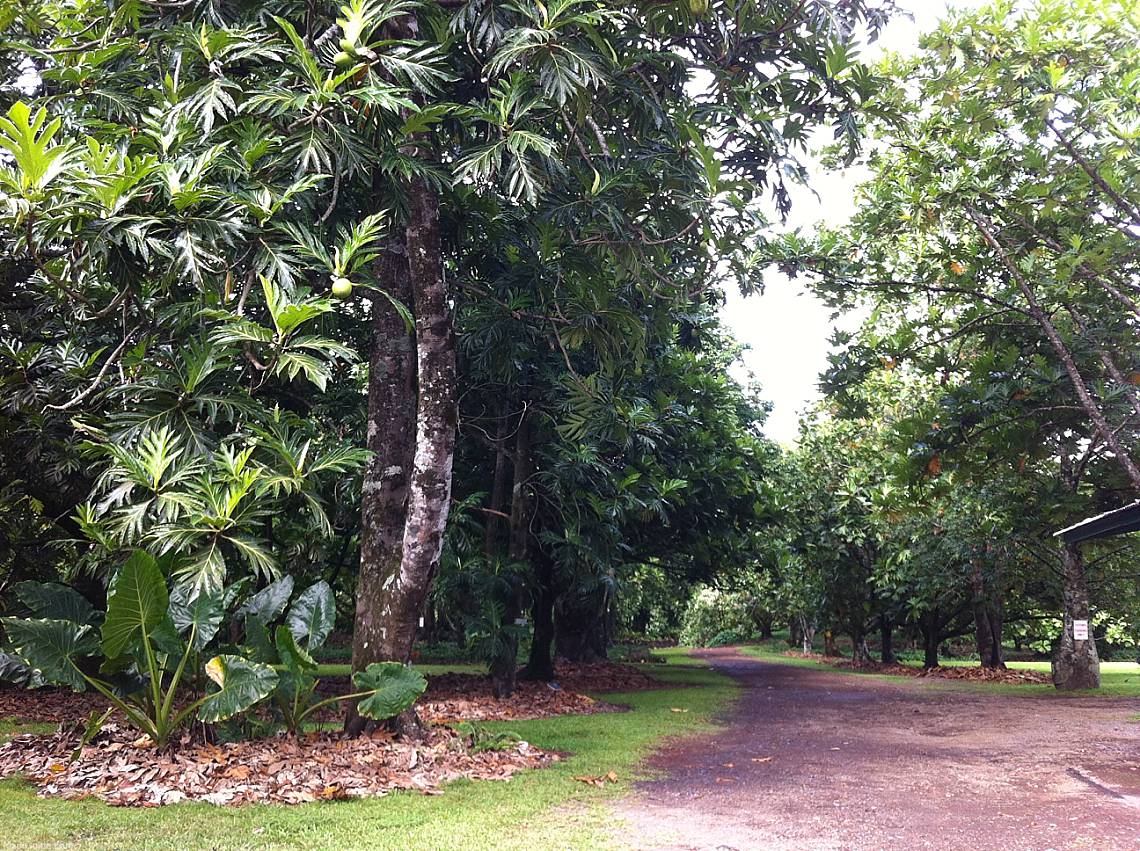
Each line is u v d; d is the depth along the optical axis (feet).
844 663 92.02
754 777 23.71
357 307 35.68
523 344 31.76
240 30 18.70
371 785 20.24
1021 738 31.81
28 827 15.62
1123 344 42.14
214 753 21.49
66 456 26.55
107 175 14.35
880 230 44.98
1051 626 91.76
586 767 24.54
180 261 14.88
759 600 117.29
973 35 37.88
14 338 26.30
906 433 44.93
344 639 90.53
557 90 18.86
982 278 46.19
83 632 21.49
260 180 17.46
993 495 54.75
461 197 27.84
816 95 24.97
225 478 17.26
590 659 76.33
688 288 29.35
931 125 41.16
